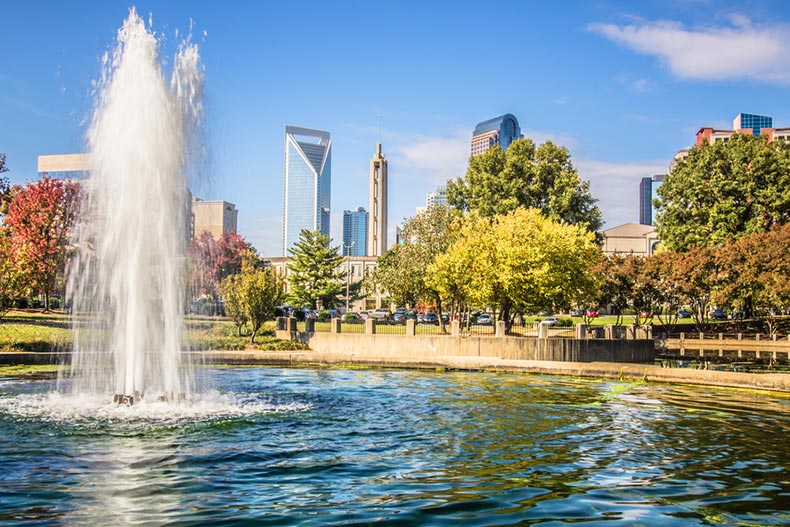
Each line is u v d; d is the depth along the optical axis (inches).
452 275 1948.8
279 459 503.2
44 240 1953.7
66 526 344.8
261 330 1800.0
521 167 2913.4
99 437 572.4
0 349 1306.6
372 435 604.7
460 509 382.9
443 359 1341.0
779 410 797.9
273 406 774.5
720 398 913.5
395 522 358.3
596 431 640.4
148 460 492.1
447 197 3186.5
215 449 533.3
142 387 807.1
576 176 2844.5
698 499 412.2
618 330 1788.9
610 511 384.5
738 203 2736.2
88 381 946.1
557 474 468.1
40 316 1882.4
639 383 1106.7
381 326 1991.9
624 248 4832.7
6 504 381.4
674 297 2440.9
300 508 381.4
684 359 1748.3
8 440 556.4
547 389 997.8
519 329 1913.1
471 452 536.7
